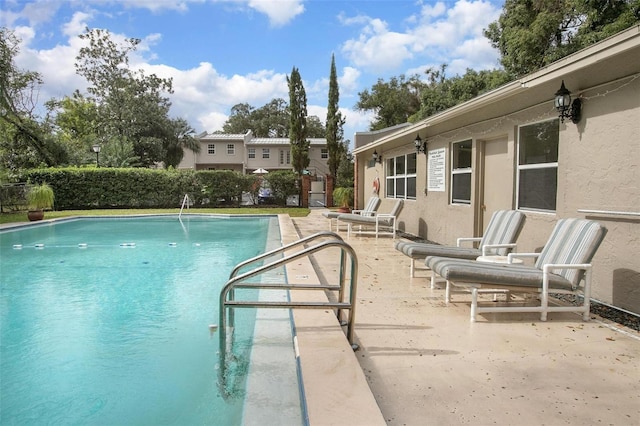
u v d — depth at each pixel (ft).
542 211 18.56
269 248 28.37
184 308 14.99
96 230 41.37
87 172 64.59
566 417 7.05
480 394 7.85
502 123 21.49
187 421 7.60
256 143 123.65
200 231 40.70
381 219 33.58
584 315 12.34
